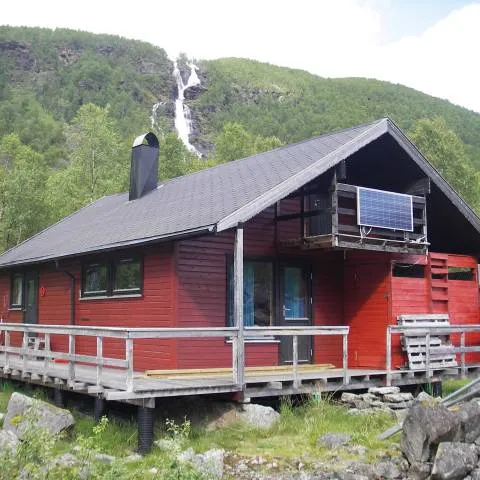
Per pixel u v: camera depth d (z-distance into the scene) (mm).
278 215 14000
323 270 14531
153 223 13062
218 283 12805
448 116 114188
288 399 11461
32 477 5590
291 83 163625
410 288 14102
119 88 135250
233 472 8531
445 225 15828
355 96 143500
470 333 15414
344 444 9305
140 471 7223
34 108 105875
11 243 29203
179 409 11008
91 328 10266
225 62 171875
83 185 35438
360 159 14422
